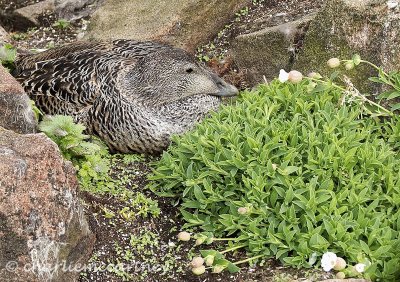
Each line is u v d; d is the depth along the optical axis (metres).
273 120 5.08
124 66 5.64
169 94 5.54
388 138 5.16
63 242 4.21
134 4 7.20
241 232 4.64
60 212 4.18
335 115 5.06
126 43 6.02
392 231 4.43
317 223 4.51
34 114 4.95
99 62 5.73
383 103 5.35
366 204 4.64
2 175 4.00
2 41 6.90
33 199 4.06
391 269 4.25
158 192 5.05
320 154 4.73
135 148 5.54
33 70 6.00
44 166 4.16
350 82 5.23
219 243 4.69
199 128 5.21
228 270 4.43
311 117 5.07
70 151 5.07
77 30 7.68
